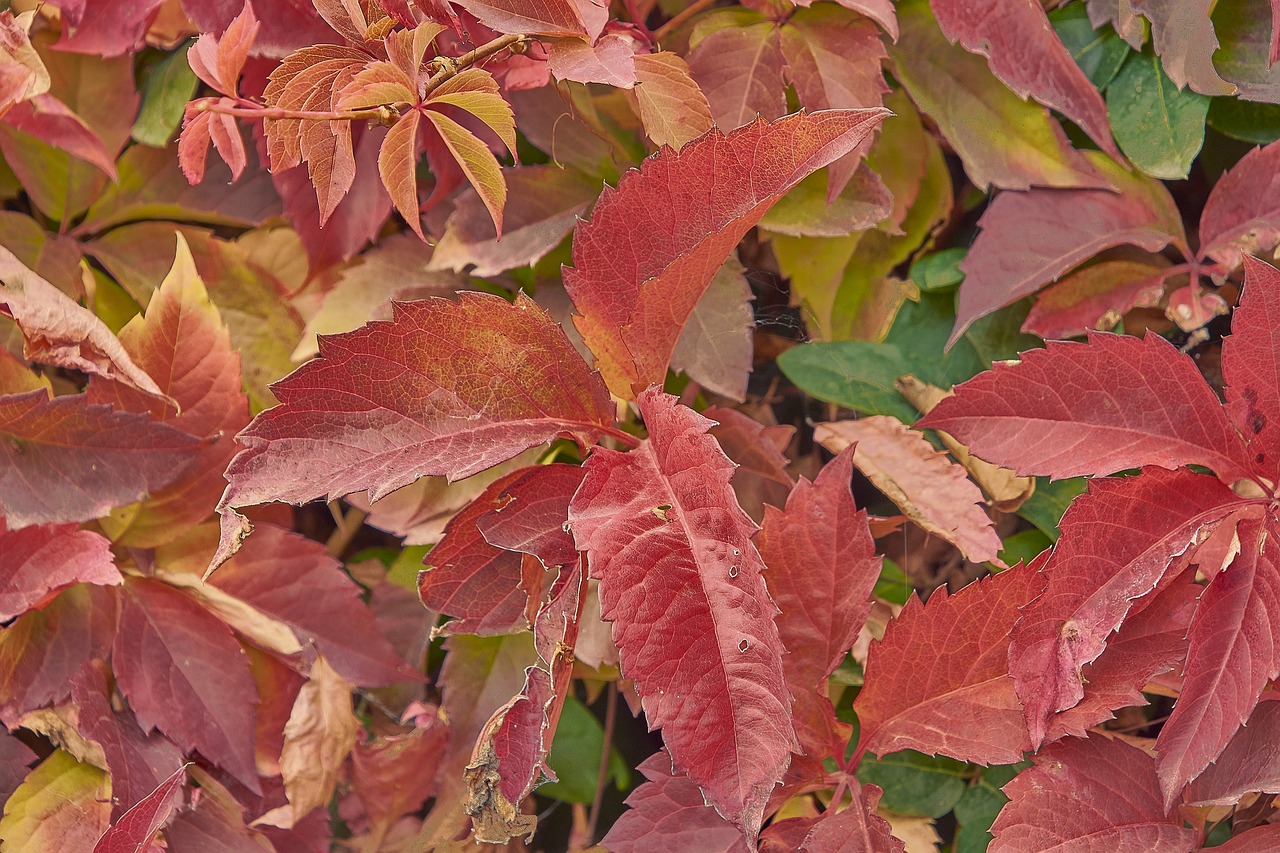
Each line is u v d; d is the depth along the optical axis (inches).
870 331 31.7
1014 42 30.6
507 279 31.7
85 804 30.4
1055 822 29.2
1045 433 29.3
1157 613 29.3
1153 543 28.9
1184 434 29.1
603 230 28.8
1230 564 28.9
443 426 28.5
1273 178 30.5
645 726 31.9
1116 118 30.8
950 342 30.8
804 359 31.3
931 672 29.6
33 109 31.1
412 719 31.7
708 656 27.8
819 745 29.8
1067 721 29.1
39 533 30.3
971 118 31.1
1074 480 30.8
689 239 28.8
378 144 31.1
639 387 29.3
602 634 30.7
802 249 31.6
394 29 28.9
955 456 31.0
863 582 29.7
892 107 31.3
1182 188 31.1
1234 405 29.0
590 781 31.8
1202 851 29.3
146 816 29.4
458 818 31.5
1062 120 31.2
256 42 30.4
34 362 31.1
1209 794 29.2
